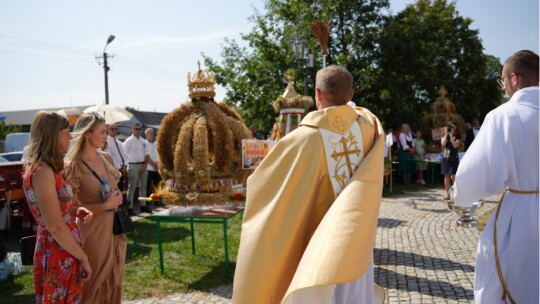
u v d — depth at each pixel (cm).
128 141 954
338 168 238
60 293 279
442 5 2478
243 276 217
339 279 195
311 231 233
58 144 277
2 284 516
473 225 506
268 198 230
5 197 671
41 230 282
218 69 1969
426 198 1130
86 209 309
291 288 197
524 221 241
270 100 1817
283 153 235
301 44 1117
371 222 216
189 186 528
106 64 2555
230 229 775
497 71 3356
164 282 509
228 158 539
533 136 239
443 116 1605
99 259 320
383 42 1734
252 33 1886
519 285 243
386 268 535
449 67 2256
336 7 1742
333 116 242
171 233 753
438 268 528
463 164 255
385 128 1819
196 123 529
